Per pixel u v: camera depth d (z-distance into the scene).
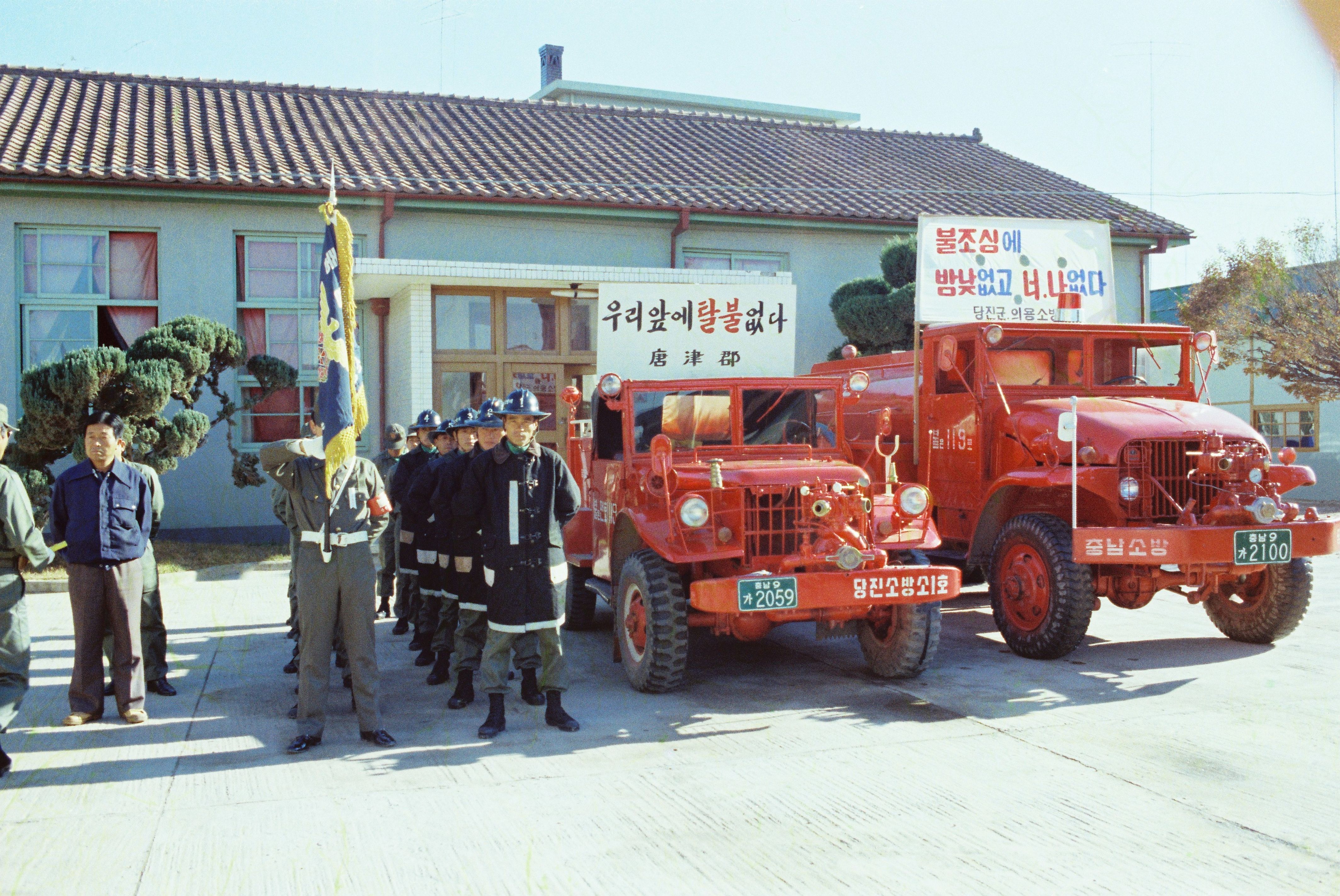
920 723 5.28
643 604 6.00
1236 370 22.36
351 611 5.01
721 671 6.57
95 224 12.08
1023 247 8.17
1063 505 7.16
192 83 15.60
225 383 12.55
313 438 5.05
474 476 5.19
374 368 13.16
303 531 4.99
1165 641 7.28
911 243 13.44
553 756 4.78
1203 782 4.30
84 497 5.29
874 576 5.60
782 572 5.77
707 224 14.48
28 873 3.48
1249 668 6.41
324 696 4.99
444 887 3.38
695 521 5.65
